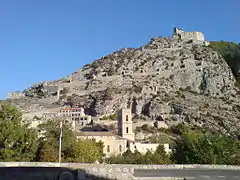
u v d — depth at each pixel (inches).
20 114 3006.9
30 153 2864.2
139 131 6840.6
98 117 7805.1
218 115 7859.3
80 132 5807.1
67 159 3014.3
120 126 6373.0
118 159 3486.7
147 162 3095.5
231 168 1863.9
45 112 7608.3
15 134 2805.1
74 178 1015.0
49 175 989.2
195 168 1804.9
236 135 7224.4
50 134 3444.9
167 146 5270.7
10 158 2704.2
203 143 2839.6
